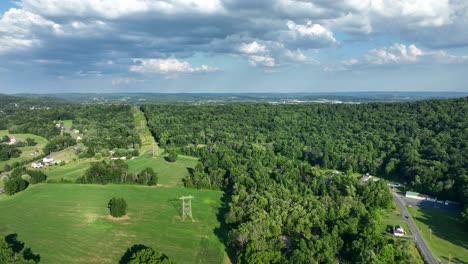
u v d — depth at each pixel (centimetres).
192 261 11281
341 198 15212
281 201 14475
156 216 15012
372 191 16625
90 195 17650
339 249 11656
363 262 10256
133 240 12650
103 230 13450
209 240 12769
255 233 11831
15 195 17512
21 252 11081
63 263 10944
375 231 12338
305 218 13188
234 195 16375
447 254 12119
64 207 15875
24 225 13800
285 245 11844
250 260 10331
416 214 15738
